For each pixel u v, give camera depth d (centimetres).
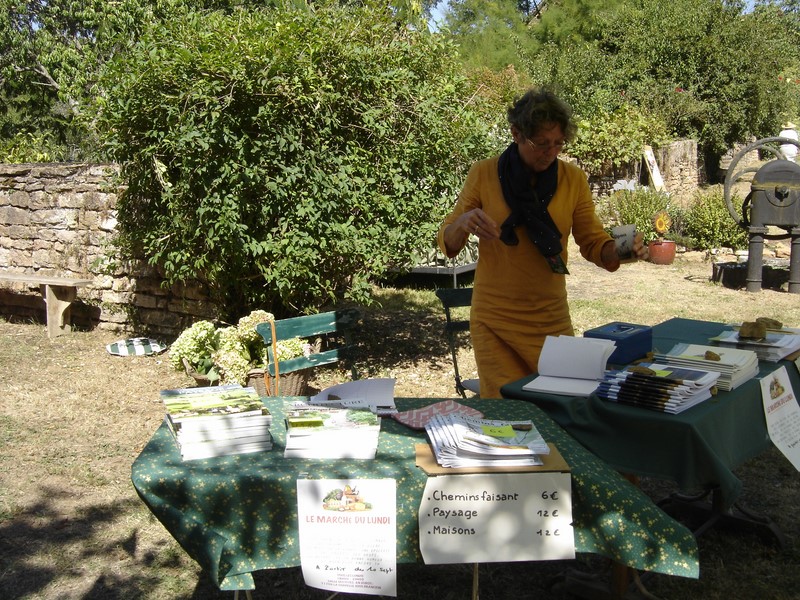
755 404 295
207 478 230
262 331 436
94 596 331
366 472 231
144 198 672
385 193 632
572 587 317
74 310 827
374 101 626
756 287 953
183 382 637
